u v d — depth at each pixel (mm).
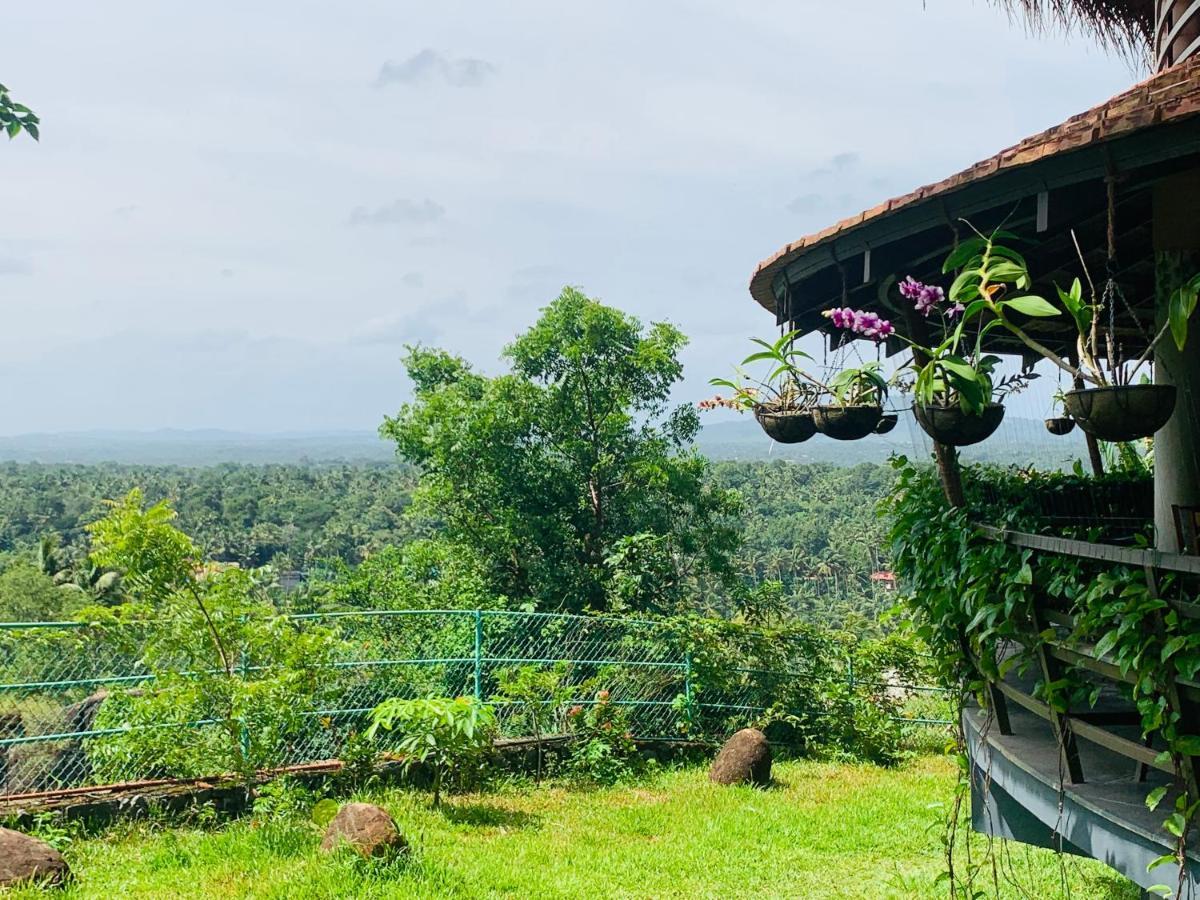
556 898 8430
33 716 10109
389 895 8023
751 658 15875
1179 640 3375
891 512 6613
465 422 22938
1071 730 4320
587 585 22203
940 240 5559
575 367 23734
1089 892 8672
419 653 13477
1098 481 8398
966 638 5625
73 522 125438
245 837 9328
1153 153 3988
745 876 9281
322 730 11930
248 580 10445
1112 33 7414
